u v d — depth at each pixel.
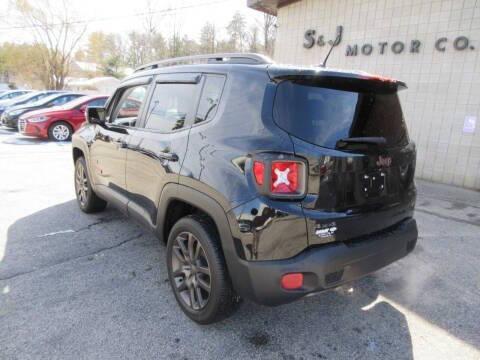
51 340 2.28
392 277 3.29
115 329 2.42
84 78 45.34
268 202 1.96
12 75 44.84
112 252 3.57
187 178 2.42
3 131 12.66
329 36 8.56
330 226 2.06
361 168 2.19
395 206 2.50
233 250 2.11
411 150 2.67
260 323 2.54
